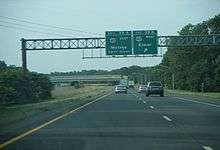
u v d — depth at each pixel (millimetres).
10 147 16094
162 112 33125
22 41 68312
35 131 20922
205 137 18453
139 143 16828
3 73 58688
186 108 38094
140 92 105062
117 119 27250
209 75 111688
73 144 16703
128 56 68750
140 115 30297
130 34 68688
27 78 63375
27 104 51531
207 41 70875
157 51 68750
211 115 29891
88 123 24828
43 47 69312
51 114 31844
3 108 38281
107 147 15930
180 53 117812
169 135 19125
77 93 103688
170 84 144875
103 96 77625
